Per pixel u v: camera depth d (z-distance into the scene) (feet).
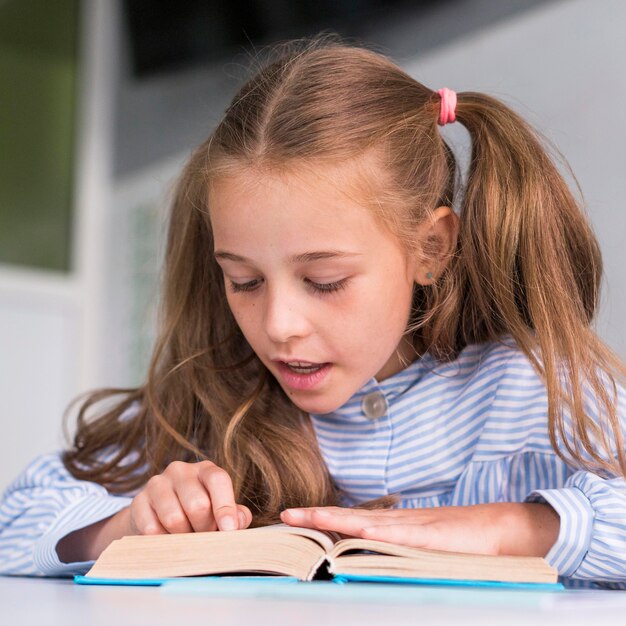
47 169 11.99
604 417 3.72
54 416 11.61
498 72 7.85
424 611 2.03
